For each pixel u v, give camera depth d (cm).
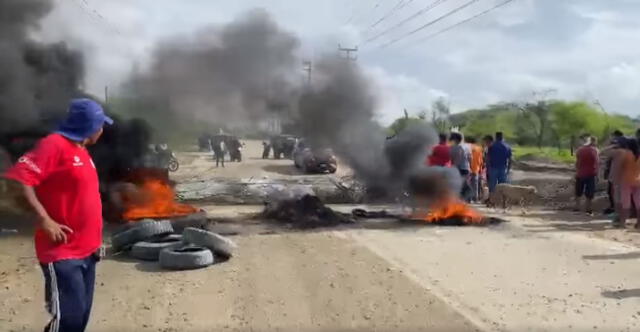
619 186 1067
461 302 582
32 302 575
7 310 549
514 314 543
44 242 356
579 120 4797
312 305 570
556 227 1064
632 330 499
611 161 1156
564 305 572
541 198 1515
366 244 895
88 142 374
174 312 545
